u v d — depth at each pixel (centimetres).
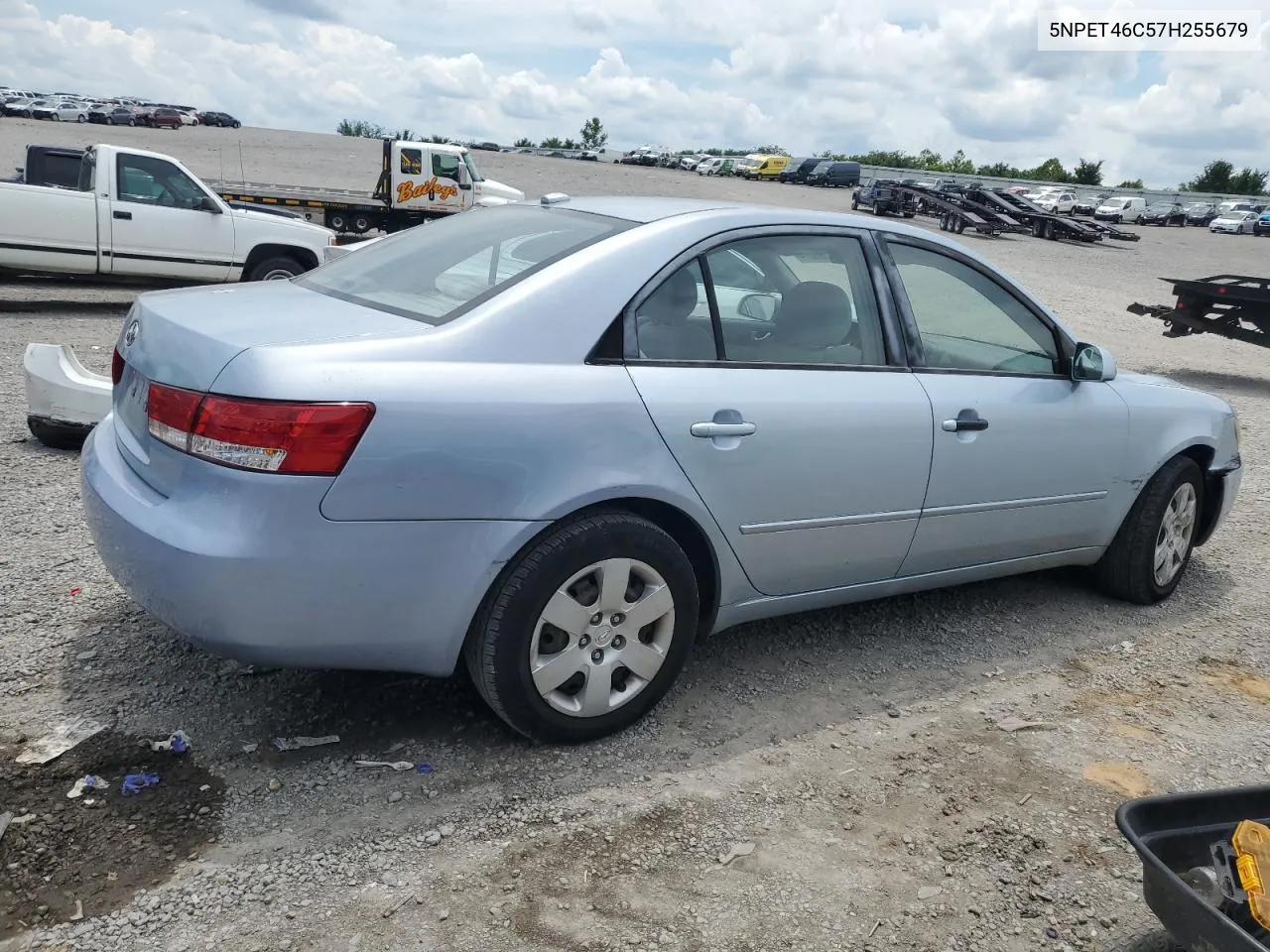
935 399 371
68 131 5116
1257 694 388
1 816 260
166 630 368
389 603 273
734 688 362
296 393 256
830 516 348
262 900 241
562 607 294
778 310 344
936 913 253
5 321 1031
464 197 2328
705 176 6850
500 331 287
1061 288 2111
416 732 316
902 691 370
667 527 324
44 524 464
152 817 267
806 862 269
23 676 329
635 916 244
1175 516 470
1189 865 219
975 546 401
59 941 225
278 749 302
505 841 268
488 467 275
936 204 3972
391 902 243
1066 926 252
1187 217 6138
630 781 298
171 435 271
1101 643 427
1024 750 334
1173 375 1274
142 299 331
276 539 257
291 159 4462
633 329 307
